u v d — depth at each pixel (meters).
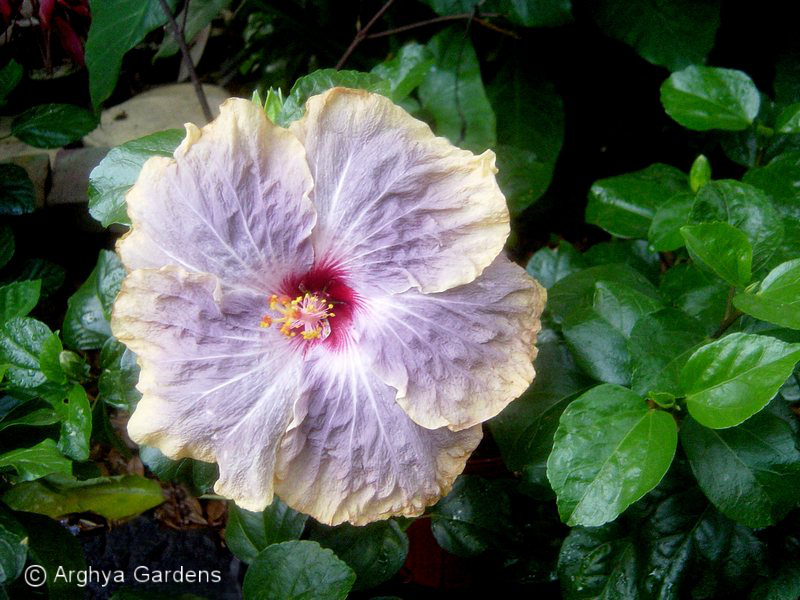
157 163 0.33
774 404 0.37
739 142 0.46
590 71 0.64
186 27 0.60
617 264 0.44
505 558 0.45
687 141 0.65
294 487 0.35
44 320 0.64
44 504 0.47
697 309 0.40
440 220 0.33
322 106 0.33
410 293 0.35
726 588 0.39
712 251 0.35
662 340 0.36
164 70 0.76
